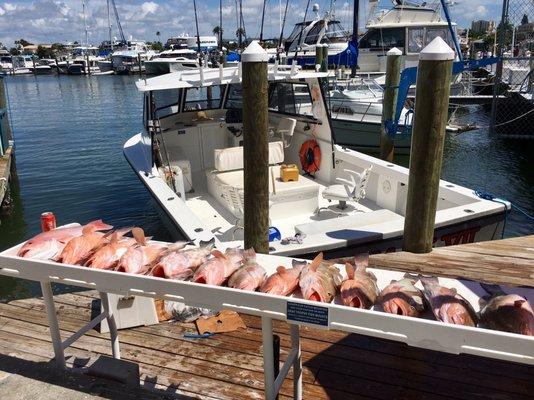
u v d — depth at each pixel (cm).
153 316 334
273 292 191
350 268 201
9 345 314
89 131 1709
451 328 164
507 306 173
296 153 671
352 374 277
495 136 1108
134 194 966
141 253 222
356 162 579
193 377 282
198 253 224
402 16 1602
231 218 542
